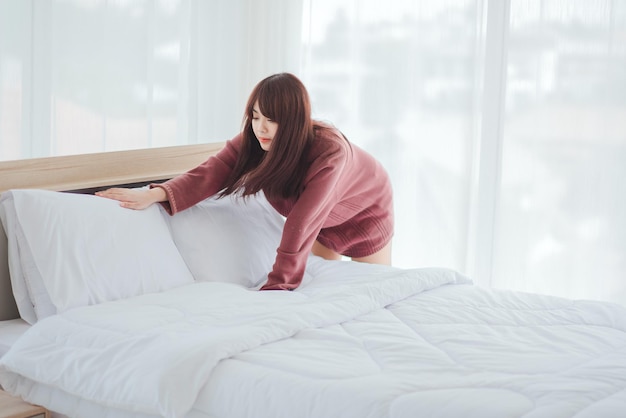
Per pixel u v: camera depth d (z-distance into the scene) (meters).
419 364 1.92
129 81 3.45
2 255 2.43
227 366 1.88
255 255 2.82
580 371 1.87
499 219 3.68
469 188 3.76
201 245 2.72
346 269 2.79
